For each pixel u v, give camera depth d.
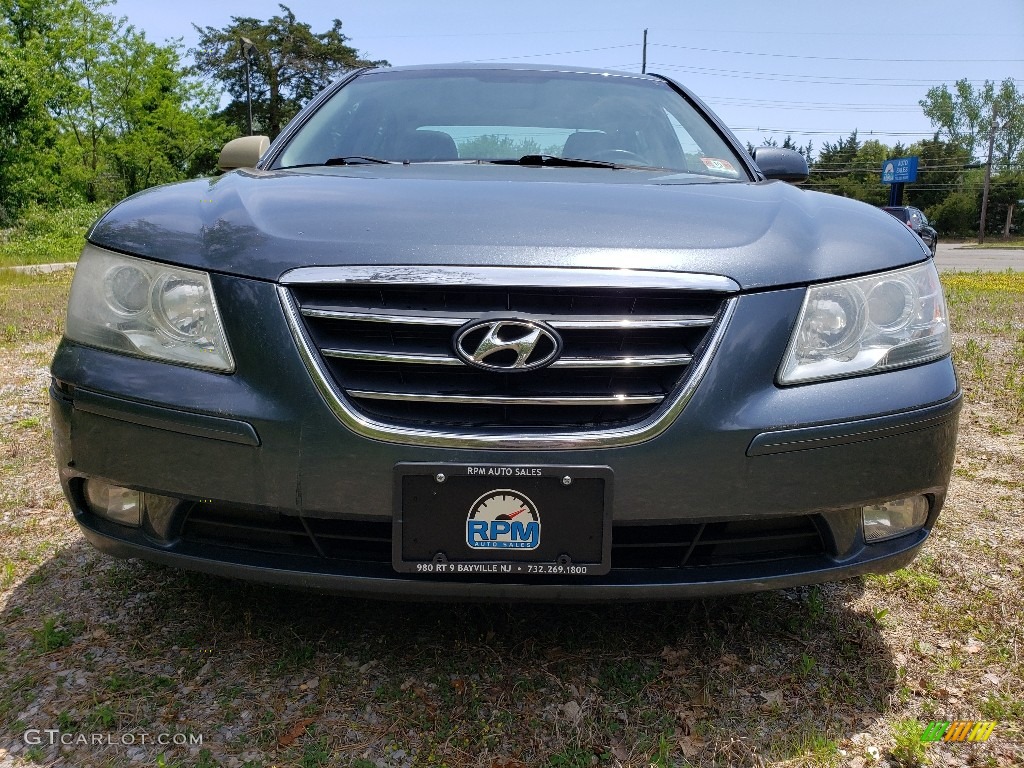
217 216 1.69
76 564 2.27
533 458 1.45
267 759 1.49
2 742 1.52
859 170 73.56
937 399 1.63
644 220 1.64
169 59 34.91
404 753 1.52
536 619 2.00
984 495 2.98
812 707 1.70
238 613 2.00
